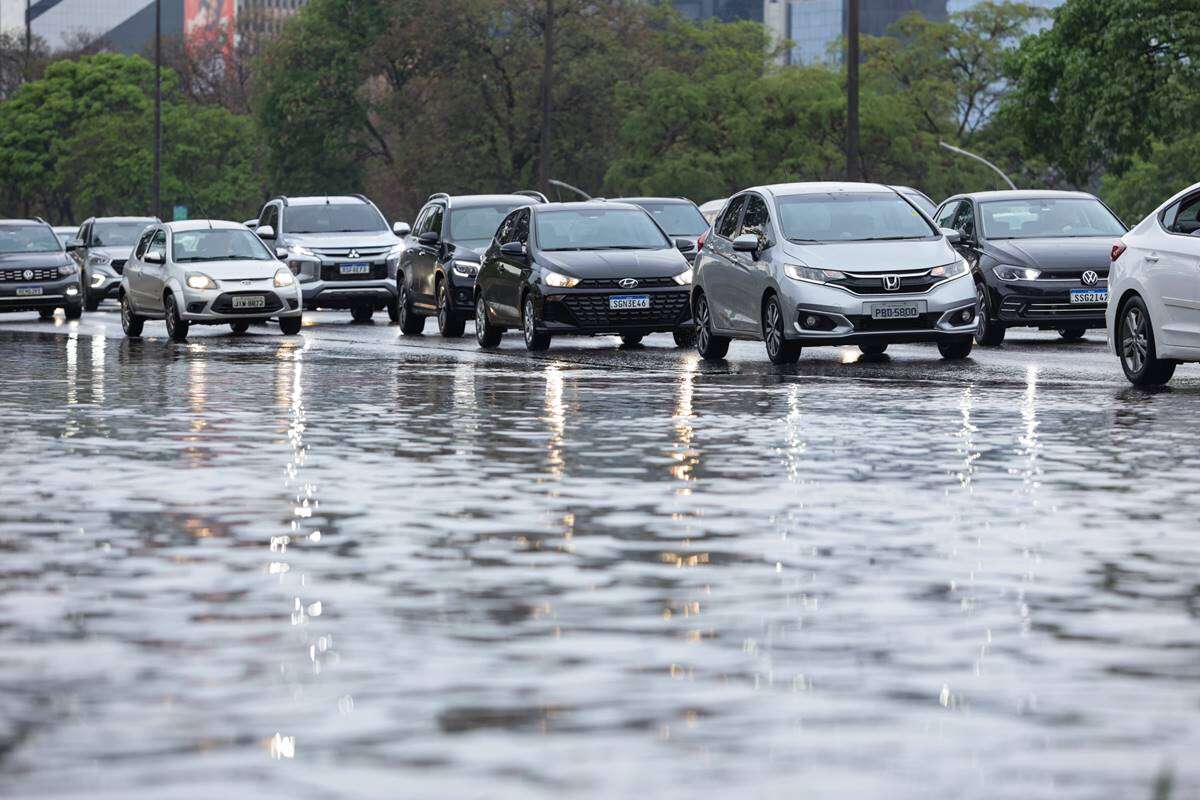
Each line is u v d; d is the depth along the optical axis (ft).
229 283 252.21
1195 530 72.69
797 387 148.05
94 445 107.24
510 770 38.60
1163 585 60.64
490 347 222.07
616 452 101.50
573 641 51.85
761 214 187.73
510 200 257.75
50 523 75.56
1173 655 50.03
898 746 40.55
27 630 53.62
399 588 60.34
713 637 52.34
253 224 319.06
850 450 101.65
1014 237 212.02
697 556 66.59
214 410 131.13
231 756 39.75
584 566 64.49
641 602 57.77
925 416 121.80
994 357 187.62
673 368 175.63
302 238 297.53
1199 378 153.79
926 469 92.94
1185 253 142.31
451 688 46.11
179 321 250.98
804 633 52.90
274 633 53.16
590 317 209.97
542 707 44.11
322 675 47.65
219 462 98.07
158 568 64.44
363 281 294.87
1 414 128.57
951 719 42.93
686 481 88.58
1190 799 36.40
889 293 177.68
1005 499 81.76
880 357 188.75
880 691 45.73
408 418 123.44
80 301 324.80
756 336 184.65
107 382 160.56
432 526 74.28
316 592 59.72
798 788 37.27
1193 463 95.35
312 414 127.13
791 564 64.75
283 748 40.40
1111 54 453.99
